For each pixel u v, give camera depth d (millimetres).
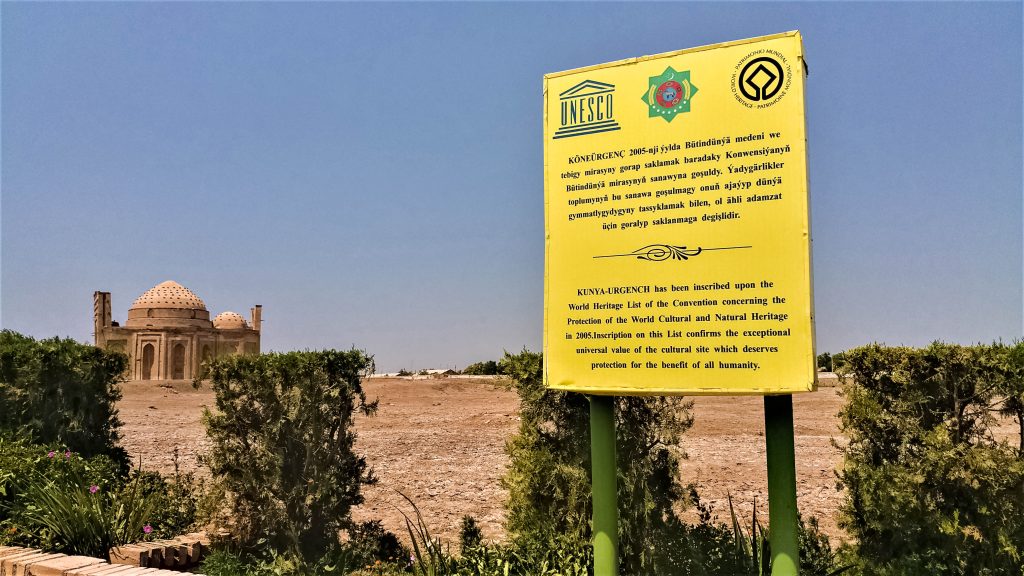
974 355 7023
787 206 5215
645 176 5598
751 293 5246
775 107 5289
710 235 5387
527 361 8430
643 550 7590
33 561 7547
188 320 73625
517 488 8414
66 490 9273
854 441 7559
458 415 28672
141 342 72062
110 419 12758
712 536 7984
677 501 8336
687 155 5488
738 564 7480
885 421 7273
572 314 5734
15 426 11445
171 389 53344
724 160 5387
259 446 9398
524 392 8422
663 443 8031
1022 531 6680
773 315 5184
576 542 7625
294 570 8539
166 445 19828
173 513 9906
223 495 9281
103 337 72688
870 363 7445
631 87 5699
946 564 6844
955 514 6766
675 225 5488
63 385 11961
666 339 5449
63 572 7215
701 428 21234
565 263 5789
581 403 8156
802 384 5062
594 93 5812
